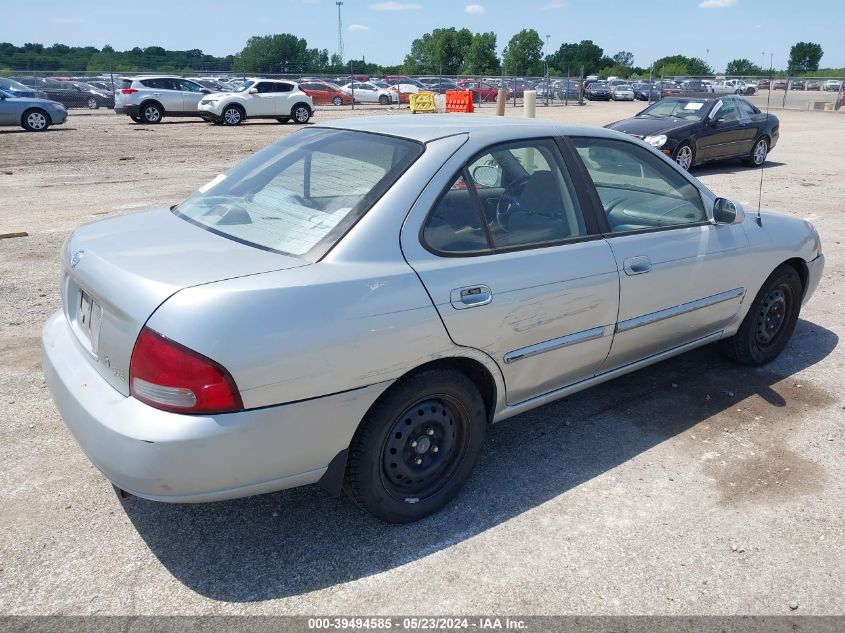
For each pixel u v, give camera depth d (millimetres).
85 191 10875
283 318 2498
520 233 3268
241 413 2455
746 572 2842
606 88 49625
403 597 2676
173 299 2439
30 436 3738
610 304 3541
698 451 3748
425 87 40000
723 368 4812
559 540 3016
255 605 2621
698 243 3986
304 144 3514
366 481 2877
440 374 2953
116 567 2805
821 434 3932
